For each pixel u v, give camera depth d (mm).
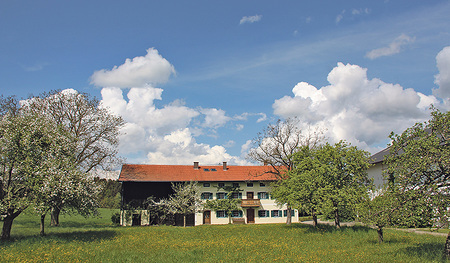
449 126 15359
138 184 46969
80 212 24125
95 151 39719
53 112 38312
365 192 26812
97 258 16391
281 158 41562
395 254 16656
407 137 16641
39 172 21703
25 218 44031
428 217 15148
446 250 15133
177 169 51438
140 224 44875
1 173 22297
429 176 15586
